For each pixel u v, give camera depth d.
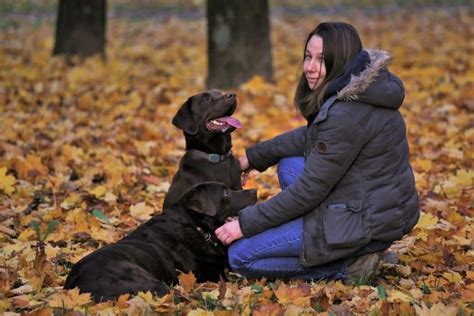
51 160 14.14
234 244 8.81
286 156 10.03
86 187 12.90
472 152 14.34
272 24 38.44
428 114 17.69
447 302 8.09
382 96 8.24
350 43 8.48
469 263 9.36
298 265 8.80
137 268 8.16
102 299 7.68
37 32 36.03
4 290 8.14
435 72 22.33
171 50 30.12
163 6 46.78
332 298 8.16
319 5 47.19
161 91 20.81
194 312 7.44
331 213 8.38
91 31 26.77
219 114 10.27
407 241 10.27
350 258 8.77
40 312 7.43
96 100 19.88
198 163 10.37
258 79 20.27
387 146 8.38
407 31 34.72
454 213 11.03
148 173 13.79
